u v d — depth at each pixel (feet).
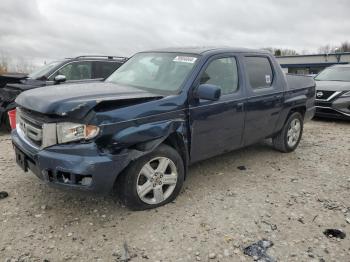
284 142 20.07
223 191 14.90
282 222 12.46
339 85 31.17
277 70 18.79
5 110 23.68
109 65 29.60
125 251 10.58
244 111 16.14
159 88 14.35
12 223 11.93
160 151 12.80
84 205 13.28
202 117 14.17
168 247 10.83
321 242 11.29
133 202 12.54
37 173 11.97
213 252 10.63
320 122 31.99
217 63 15.38
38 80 25.08
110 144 11.44
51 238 11.15
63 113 10.94
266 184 15.83
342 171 17.80
